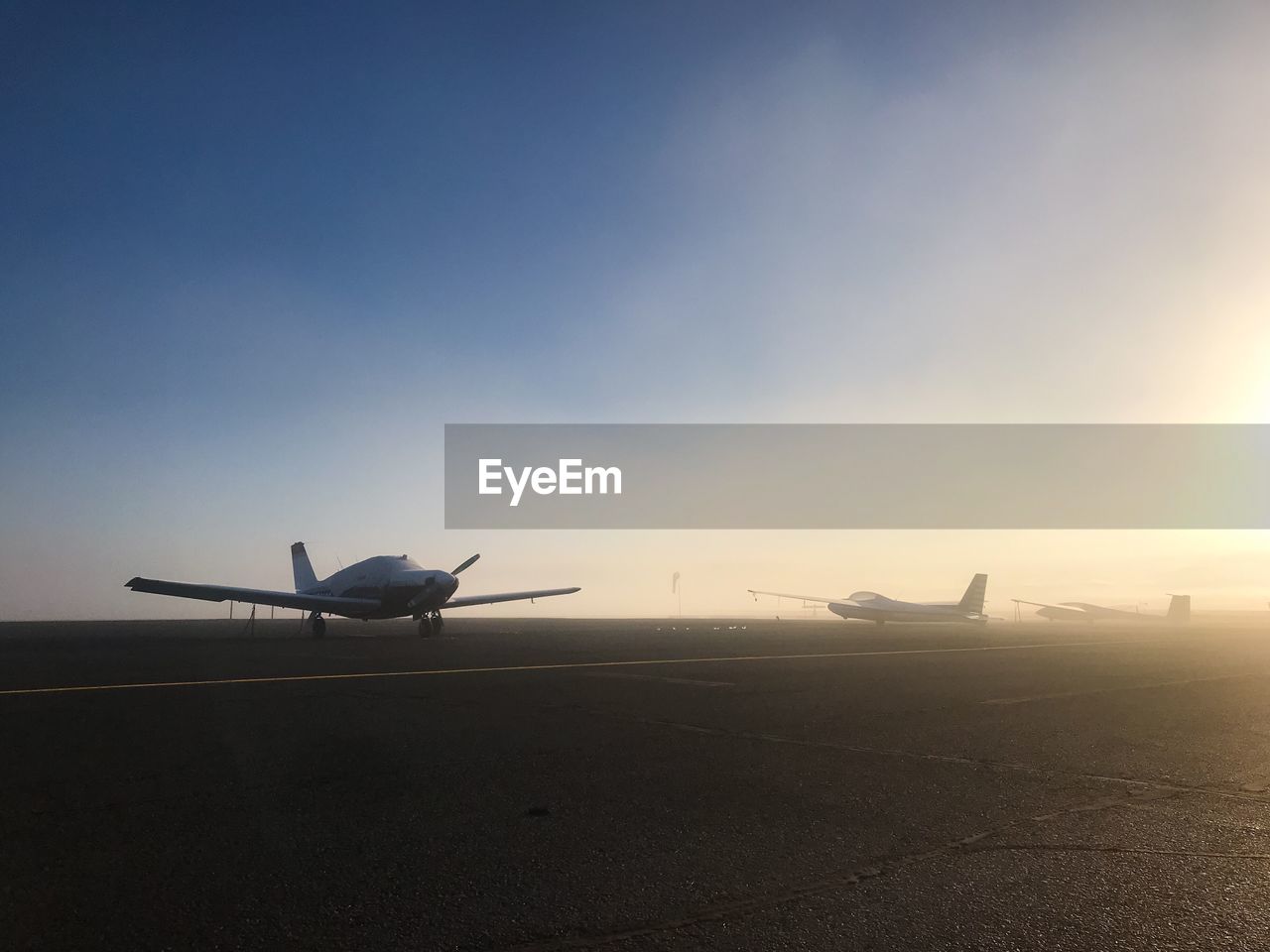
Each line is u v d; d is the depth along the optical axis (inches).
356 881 185.5
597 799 264.4
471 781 289.4
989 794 276.4
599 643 1307.8
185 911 166.4
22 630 2304.4
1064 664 889.5
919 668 818.2
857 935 155.1
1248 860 205.9
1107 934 156.5
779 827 232.8
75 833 222.8
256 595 1302.9
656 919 163.0
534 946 149.6
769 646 1266.0
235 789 275.9
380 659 876.6
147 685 601.9
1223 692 611.2
